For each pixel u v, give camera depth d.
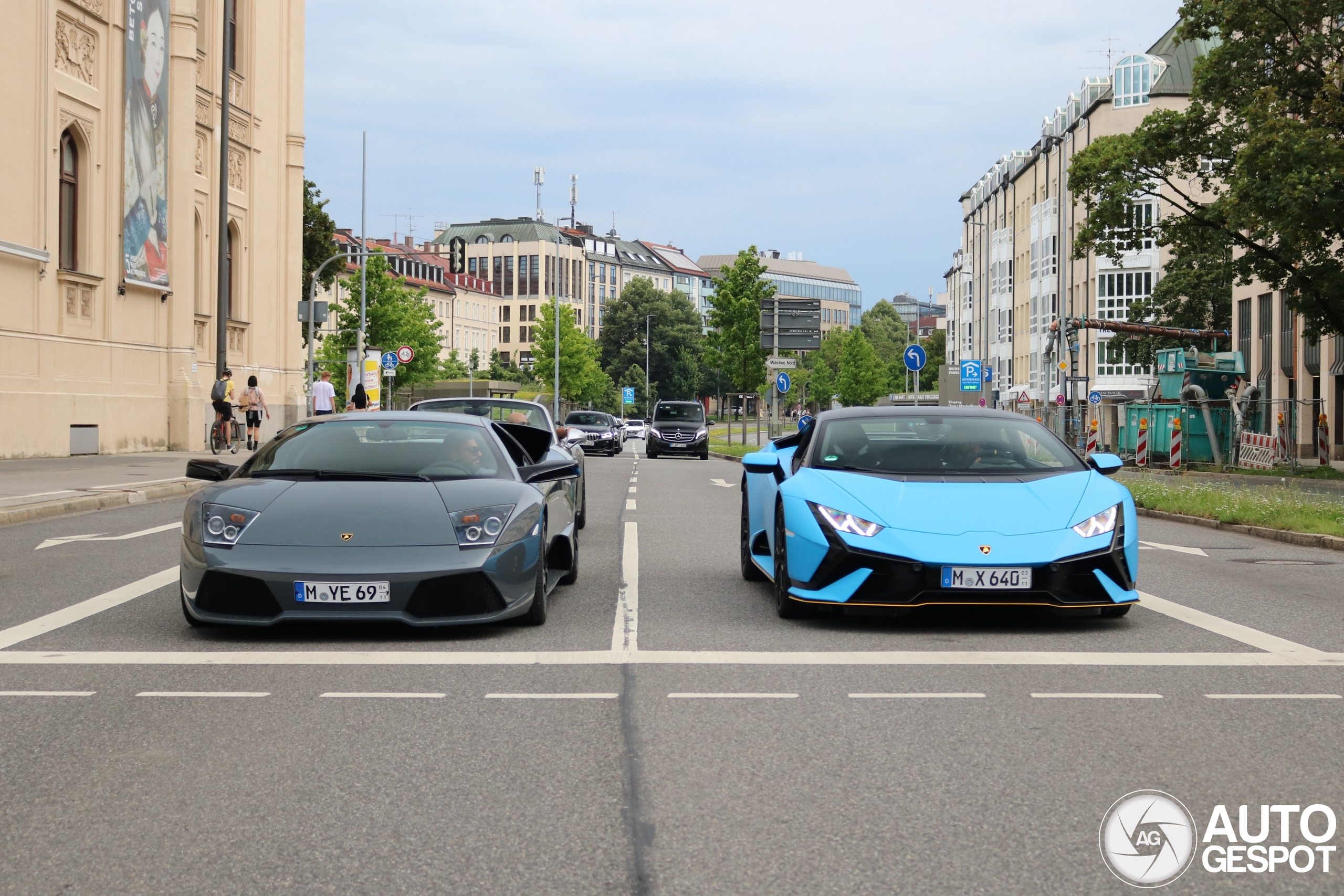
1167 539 14.65
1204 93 31.30
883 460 8.50
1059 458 8.59
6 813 4.12
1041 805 4.22
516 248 160.62
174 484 19.52
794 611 8.02
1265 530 15.10
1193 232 32.72
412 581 7.00
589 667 6.53
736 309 59.47
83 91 27.08
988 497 7.85
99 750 4.89
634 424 93.38
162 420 31.11
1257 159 26.61
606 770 4.62
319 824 4.01
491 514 7.43
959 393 44.16
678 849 3.78
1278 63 30.47
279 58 40.47
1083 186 33.09
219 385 28.09
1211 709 5.63
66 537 13.16
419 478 7.92
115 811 4.14
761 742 5.04
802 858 3.70
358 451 8.28
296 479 7.90
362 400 43.06
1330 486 26.73
